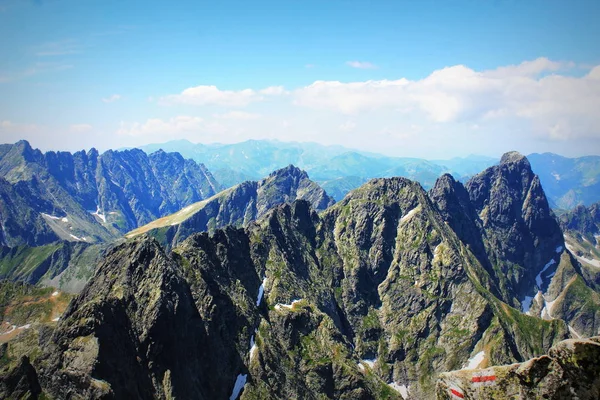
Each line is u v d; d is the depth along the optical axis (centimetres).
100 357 10269
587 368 2539
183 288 14212
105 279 13662
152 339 12200
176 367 12619
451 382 3173
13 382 9725
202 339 14525
